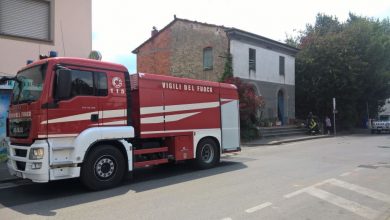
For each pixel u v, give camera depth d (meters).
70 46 14.51
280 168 11.80
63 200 7.86
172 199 7.75
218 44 26.30
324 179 9.87
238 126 13.39
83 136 8.38
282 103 31.62
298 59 34.38
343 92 33.81
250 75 27.25
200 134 11.73
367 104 38.22
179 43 28.70
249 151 17.48
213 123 12.26
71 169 8.22
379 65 34.91
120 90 9.29
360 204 7.32
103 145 8.88
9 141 9.00
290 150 17.72
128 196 8.12
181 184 9.38
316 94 34.16
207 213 6.67
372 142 22.22
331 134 30.64
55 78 8.16
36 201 7.83
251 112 23.67
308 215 6.57
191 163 11.98
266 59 29.06
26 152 8.14
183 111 11.16
